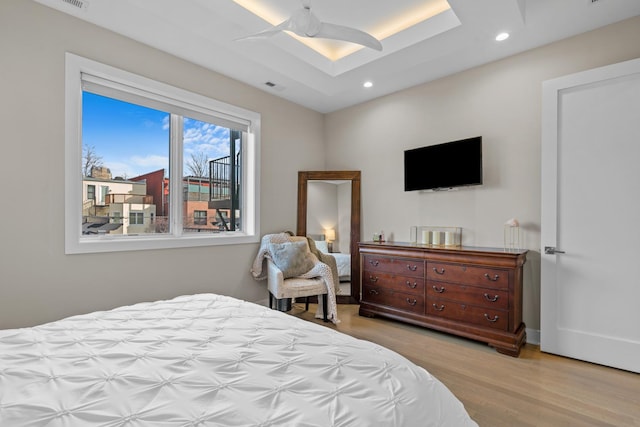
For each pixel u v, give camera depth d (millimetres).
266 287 3748
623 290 2309
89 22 2430
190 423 756
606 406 1867
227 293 3359
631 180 2293
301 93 3818
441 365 2383
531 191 2846
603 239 2391
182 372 981
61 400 838
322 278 3309
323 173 4145
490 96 3082
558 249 2574
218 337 1254
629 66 2275
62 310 2301
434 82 3486
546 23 2477
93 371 978
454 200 3328
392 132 3848
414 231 3596
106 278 2516
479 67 3156
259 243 3684
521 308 2781
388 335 2979
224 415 785
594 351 2402
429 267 3039
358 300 4074
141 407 816
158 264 2822
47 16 2244
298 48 3055
